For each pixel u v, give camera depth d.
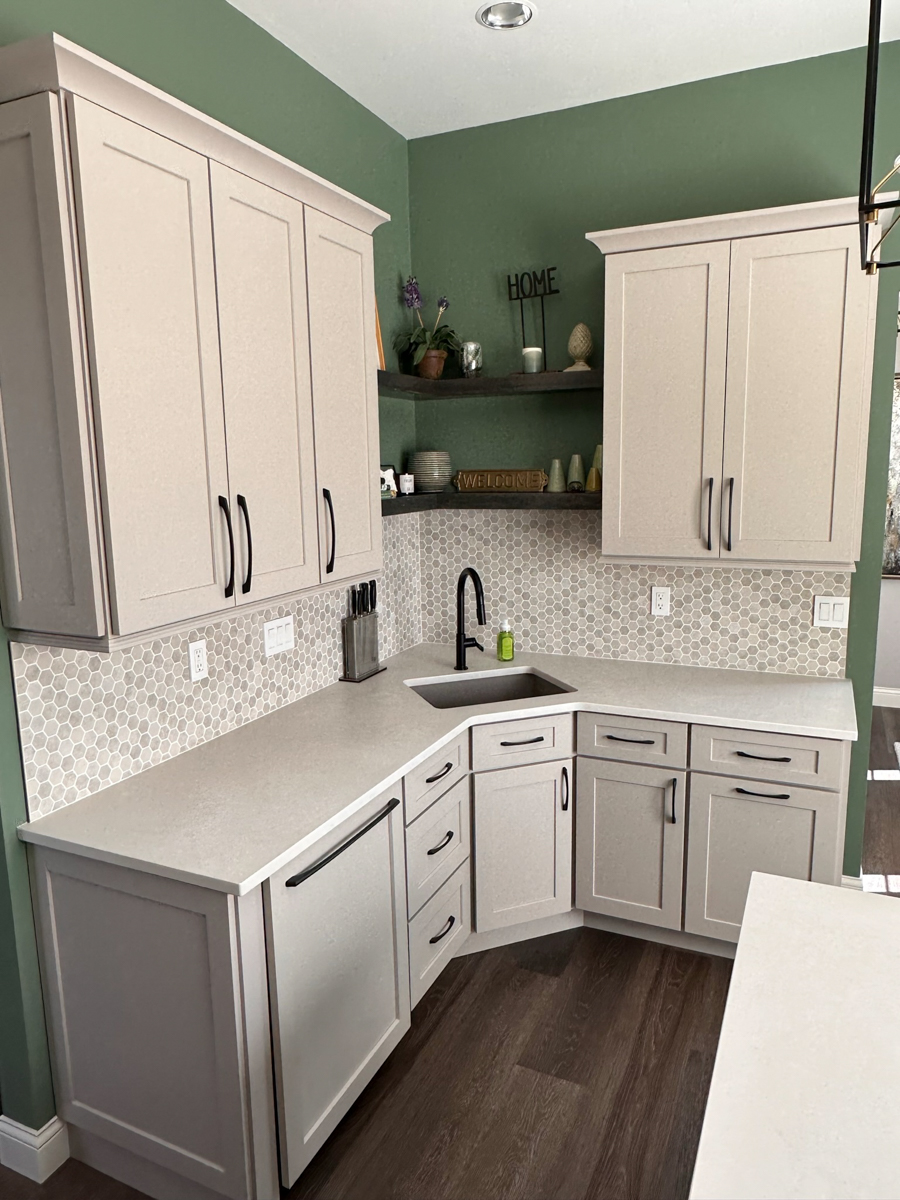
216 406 1.80
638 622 3.10
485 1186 1.87
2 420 1.60
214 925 1.61
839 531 2.46
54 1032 1.91
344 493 2.32
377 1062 2.12
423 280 3.28
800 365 2.43
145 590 1.65
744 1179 0.90
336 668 2.89
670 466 2.63
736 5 2.32
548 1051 2.29
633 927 2.83
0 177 1.50
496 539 3.28
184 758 2.18
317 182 2.06
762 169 2.75
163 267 1.64
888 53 2.55
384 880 2.10
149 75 2.03
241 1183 1.71
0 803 1.76
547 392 3.05
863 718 2.86
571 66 2.66
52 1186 1.92
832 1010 1.17
